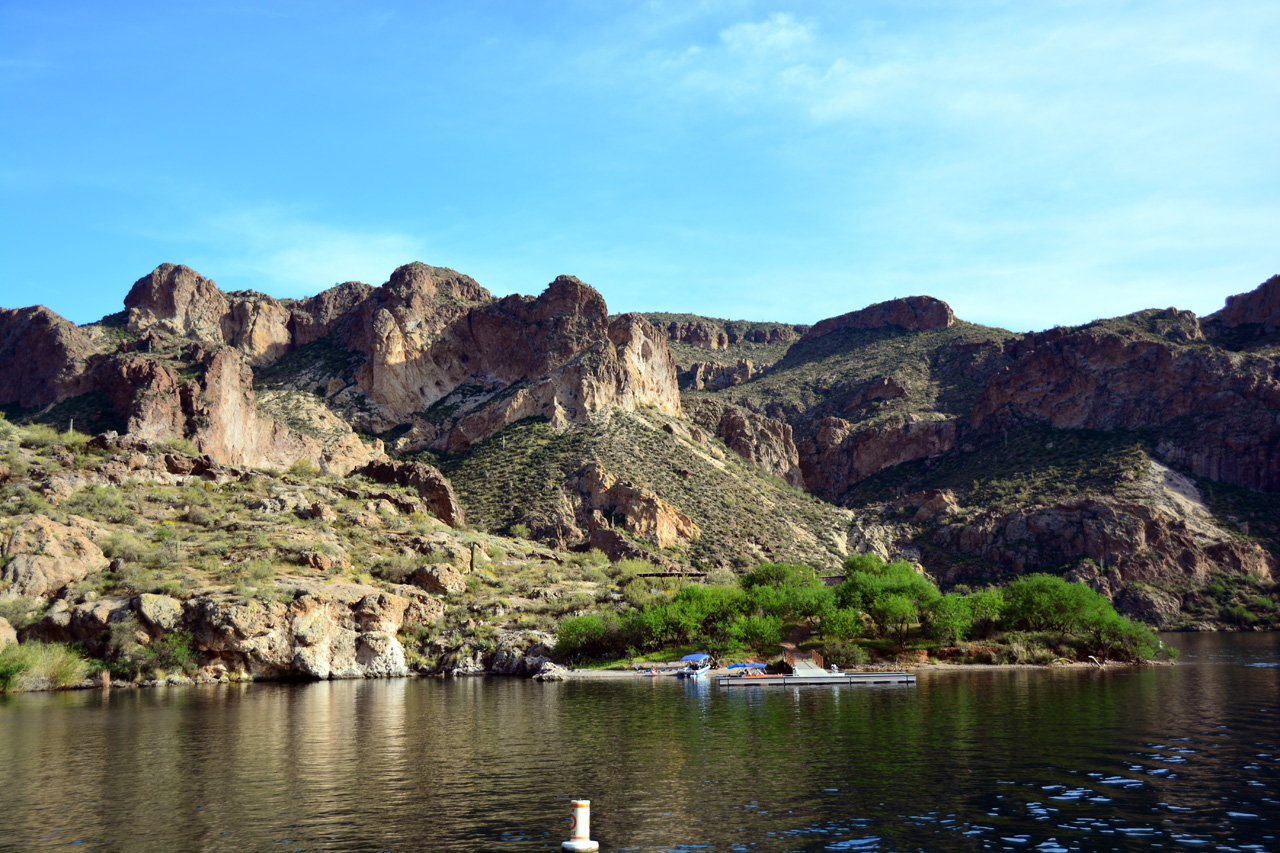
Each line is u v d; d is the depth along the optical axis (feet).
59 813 114.83
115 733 179.52
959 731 167.12
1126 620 335.47
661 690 255.70
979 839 99.19
